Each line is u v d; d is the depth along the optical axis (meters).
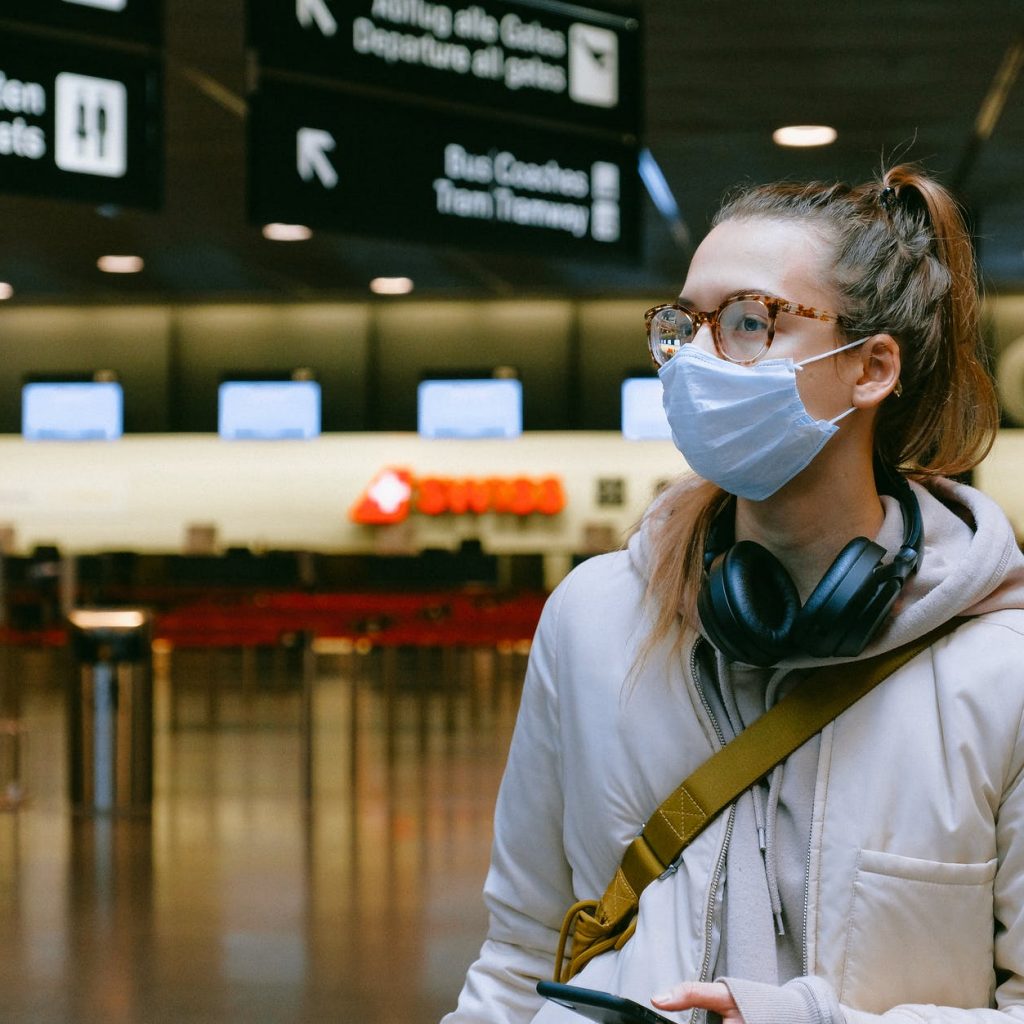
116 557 15.33
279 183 4.92
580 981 1.22
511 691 14.03
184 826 6.89
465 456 16.59
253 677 15.50
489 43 5.14
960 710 1.13
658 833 1.20
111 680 7.42
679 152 9.73
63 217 11.71
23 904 5.34
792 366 1.16
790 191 1.24
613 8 5.39
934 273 1.24
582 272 14.57
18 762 7.64
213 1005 4.11
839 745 1.15
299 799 7.64
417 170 5.22
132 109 4.77
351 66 4.86
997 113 8.80
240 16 7.39
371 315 16.75
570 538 16.45
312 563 13.73
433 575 11.86
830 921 1.12
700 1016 1.14
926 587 1.17
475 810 7.29
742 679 1.22
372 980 4.34
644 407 16.41
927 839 1.12
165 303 16.75
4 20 4.36
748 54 7.82
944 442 1.32
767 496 1.21
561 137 5.56
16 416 17.06
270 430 16.72
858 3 7.07
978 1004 1.14
